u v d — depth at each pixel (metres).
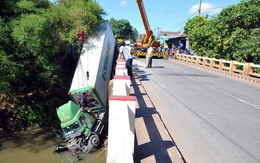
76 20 15.40
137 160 4.62
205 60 24.11
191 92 11.59
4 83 11.11
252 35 19.78
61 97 14.68
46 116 13.05
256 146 5.75
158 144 5.32
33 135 11.64
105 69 14.40
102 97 11.78
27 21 11.58
